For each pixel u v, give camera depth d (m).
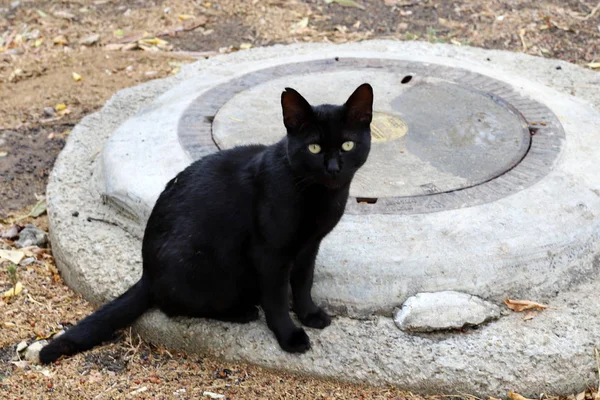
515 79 3.14
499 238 2.65
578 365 2.55
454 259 2.62
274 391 2.55
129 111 3.20
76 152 3.04
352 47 3.47
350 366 2.56
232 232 2.53
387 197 2.73
